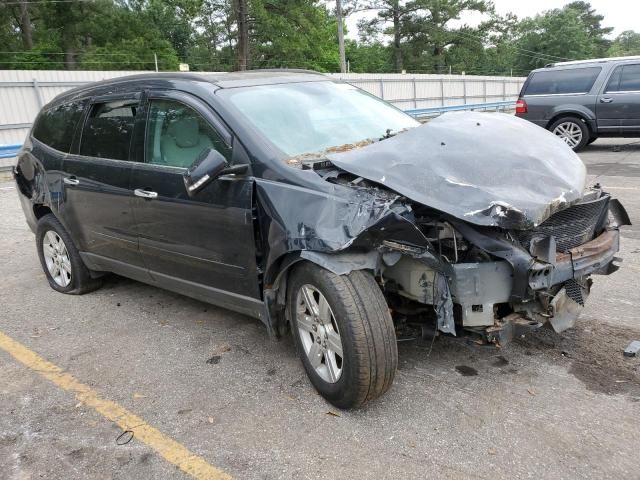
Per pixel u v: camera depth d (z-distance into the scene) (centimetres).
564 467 268
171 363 388
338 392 311
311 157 349
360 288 296
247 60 3938
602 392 326
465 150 329
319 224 299
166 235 401
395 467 273
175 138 392
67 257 529
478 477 264
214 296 389
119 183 429
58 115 520
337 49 5500
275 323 352
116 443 304
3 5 4250
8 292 547
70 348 419
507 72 7700
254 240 341
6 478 280
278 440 298
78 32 4469
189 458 288
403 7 5988
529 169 319
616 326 405
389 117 447
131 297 519
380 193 298
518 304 300
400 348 388
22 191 558
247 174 342
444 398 328
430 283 305
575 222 331
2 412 338
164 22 5297
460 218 284
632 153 1198
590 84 1197
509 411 313
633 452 275
